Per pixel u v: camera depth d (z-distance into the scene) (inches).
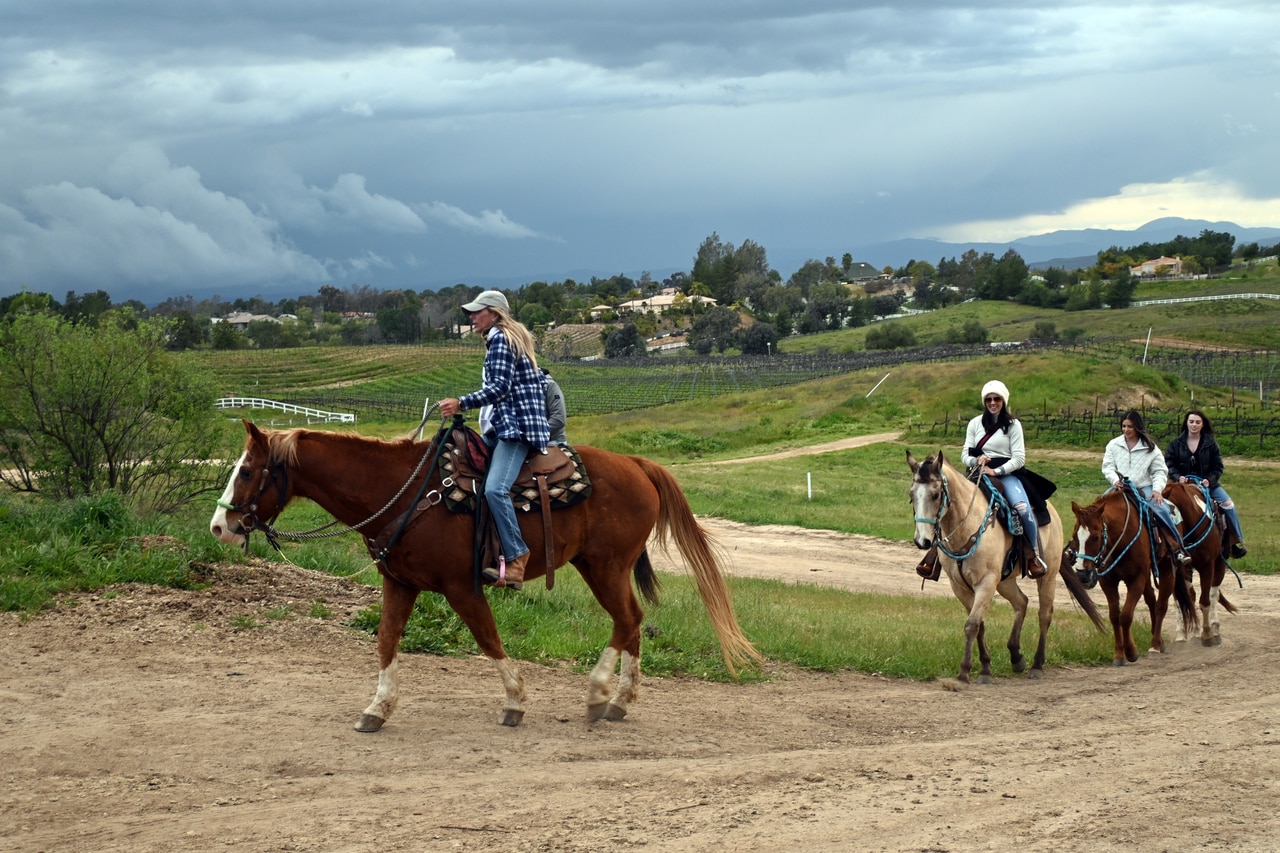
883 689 366.3
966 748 270.1
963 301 7194.9
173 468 667.4
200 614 346.9
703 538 318.3
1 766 225.3
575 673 346.0
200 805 210.5
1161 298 5999.0
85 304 4301.2
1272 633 517.7
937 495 377.4
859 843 193.9
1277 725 291.7
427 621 366.0
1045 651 430.6
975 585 393.4
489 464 278.5
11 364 611.2
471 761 245.9
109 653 306.3
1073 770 245.6
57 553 365.4
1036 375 2062.0
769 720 307.6
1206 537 479.5
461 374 4042.8
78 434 639.1
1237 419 1614.2
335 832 195.8
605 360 4303.6
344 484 269.3
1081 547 438.3
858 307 6619.1
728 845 192.1
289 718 269.1
